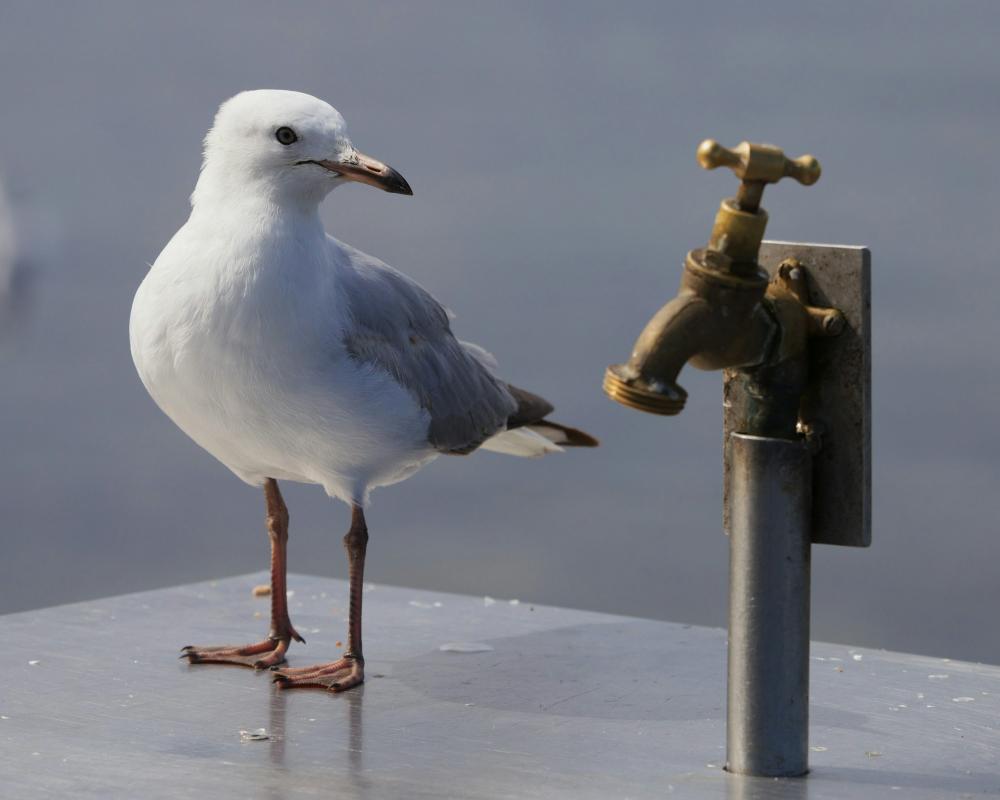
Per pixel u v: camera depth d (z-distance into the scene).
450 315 8.16
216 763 5.61
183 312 6.80
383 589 8.88
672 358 4.98
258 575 9.20
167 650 7.46
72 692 6.64
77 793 5.22
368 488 7.47
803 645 5.37
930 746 5.83
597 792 5.23
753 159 4.83
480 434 8.10
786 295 5.20
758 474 5.22
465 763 5.62
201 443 7.50
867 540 5.24
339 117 7.00
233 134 6.94
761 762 5.41
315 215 7.14
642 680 6.94
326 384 6.98
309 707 6.49
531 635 7.82
